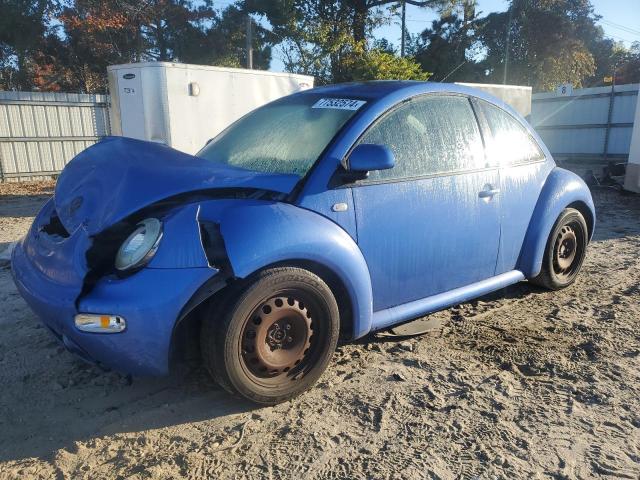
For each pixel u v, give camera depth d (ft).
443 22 113.70
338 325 10.73
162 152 11.35
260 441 9.39
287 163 11.42
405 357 12.33
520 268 15.02
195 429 9.75
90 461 8.91
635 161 34.96
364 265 11.02
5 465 8.79
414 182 11.91
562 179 15.58
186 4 95.20
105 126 53.93
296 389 10.49
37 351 12.62
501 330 13.79
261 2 86.94
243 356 9.79
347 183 10.95
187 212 9.55
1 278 18.20
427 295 12.68
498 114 14.39
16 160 50.16
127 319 8.90
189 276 9.06
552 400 10.54
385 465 8.74
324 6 91.56
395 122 12.00
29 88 103.45
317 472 8.61
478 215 13.19
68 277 9.46
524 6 120.78
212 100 31.73
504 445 9.21
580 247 16.88
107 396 10.78
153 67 29.35
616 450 9.05
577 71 124.88
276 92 35.06
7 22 86.89
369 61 79.61
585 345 12.90
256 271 9.64
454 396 10.71
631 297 16.16
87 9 88.99
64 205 10.82
